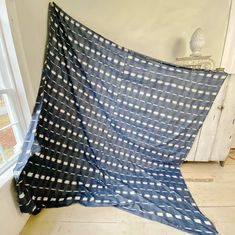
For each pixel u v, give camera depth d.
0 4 1.02
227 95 1.50
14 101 1.22
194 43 1.48
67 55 1.39
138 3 1.59
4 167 1.10
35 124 1.17
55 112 1.36
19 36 1.14
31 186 1.20
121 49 1.45
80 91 1.49
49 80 1.30
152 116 1.60
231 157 2.00
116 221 1.21
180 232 1.12
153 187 1.47
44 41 1.33
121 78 1.52
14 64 1.15
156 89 1.52
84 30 1.38
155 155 1.72
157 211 1.26
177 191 1.44
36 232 1.14
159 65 1.45
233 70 1.76
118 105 1.59
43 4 1.28
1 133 1.18
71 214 1.27
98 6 1.61
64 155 1.46
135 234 1.12
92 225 1.19
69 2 1.60
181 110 1.56
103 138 1.65
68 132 1.48
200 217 1.21
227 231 1.13
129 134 1.67
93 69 1.48
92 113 1.58
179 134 1.63
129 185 1.48
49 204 1.32
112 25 1.67
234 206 1.32
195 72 1.43
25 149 1.13
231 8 1.56
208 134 1.65
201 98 1.50
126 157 1.72
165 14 1.62
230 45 1.68
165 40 1.70
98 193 1.42
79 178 1.50
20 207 1.10
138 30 1.68
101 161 1.65
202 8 1.59
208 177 1.66
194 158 1.75
